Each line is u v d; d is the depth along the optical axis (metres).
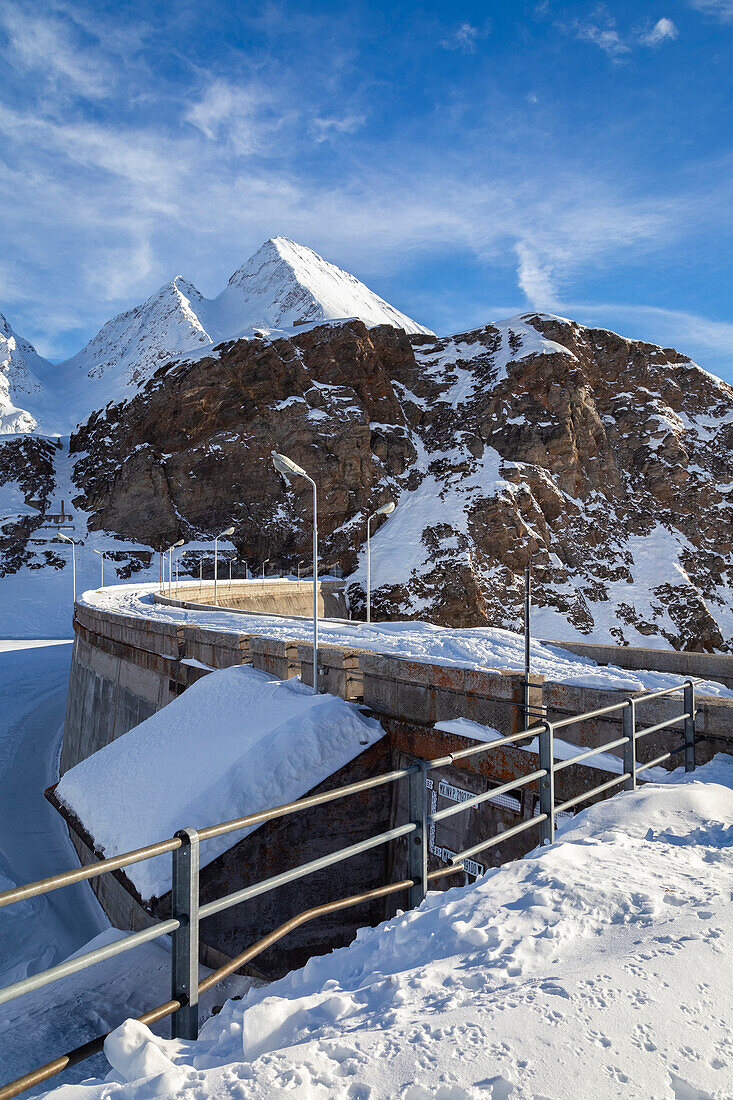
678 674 15.59
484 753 10.31
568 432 84.38
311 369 91.00
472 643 20.38
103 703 26.83
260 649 16.09
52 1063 2.74
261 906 10.47
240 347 87.56
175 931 3.19
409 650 19.86
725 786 6.89
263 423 84.25
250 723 13.01
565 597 71.38
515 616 68.38
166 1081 2.52
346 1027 2.88
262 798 10.77
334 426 83.88
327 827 11.17
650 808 5.96
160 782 12.36
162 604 41.84
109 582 76.12
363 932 4.46
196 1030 3.26
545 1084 2.34
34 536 80.69
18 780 29.41
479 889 4.38
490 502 76.19
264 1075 2.47
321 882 11.02
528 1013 2.77
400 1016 2.87
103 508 85.75
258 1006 3.11
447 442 89.31
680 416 95.38
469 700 10.88
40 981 2.47
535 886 4.26
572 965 3.24
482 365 97.81
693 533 83.25
